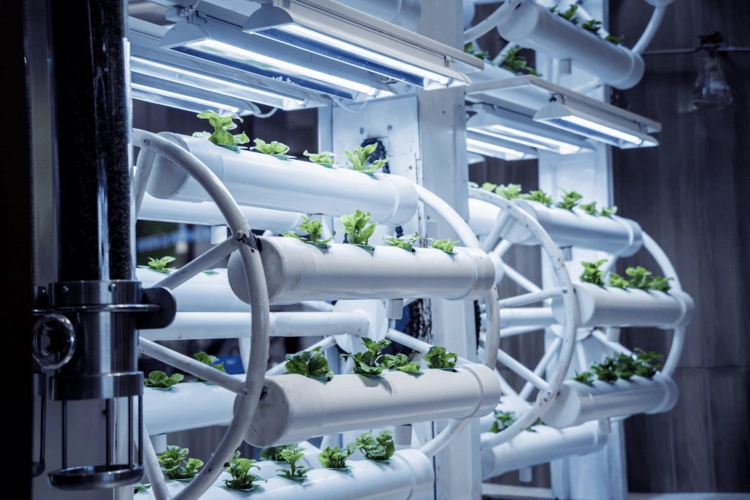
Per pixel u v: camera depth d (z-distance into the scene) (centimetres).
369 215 243
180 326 259
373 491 255
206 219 282
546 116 375
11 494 148
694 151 567
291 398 207
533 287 450
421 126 317
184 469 240
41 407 162
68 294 151
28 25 173
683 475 550
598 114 398
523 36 381
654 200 570
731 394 549
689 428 552
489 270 278
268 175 240
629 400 408
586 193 481
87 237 153
